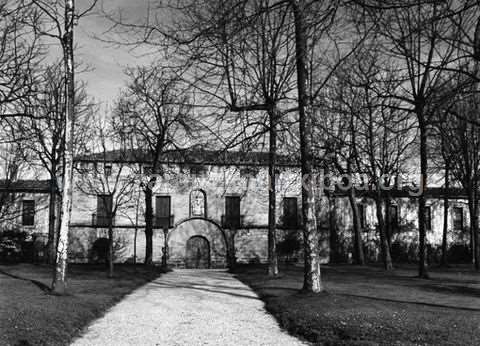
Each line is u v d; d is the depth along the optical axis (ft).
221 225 153.89
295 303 42.83
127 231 150.71
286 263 143.43
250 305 49.37
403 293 52.54
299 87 42.98
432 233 162.61
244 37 21.11
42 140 102.47
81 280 70.18
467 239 163.94
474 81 23.08
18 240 141.49
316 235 47.34
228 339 32.24
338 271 94.99
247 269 116.88
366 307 39.81
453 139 69.00
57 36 51.70
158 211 153.07
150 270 106.11
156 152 117.29
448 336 28.71
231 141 44.91
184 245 152.25
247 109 40.68
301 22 19.56
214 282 81.56
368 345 28.25
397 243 159.53
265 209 156.56
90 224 148.46
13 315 34.63
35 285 57.16
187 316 42.11
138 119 112.88
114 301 50.85
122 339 32.17
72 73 52.03
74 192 148.05
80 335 33.53
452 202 164.55
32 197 147.95
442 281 70.44
